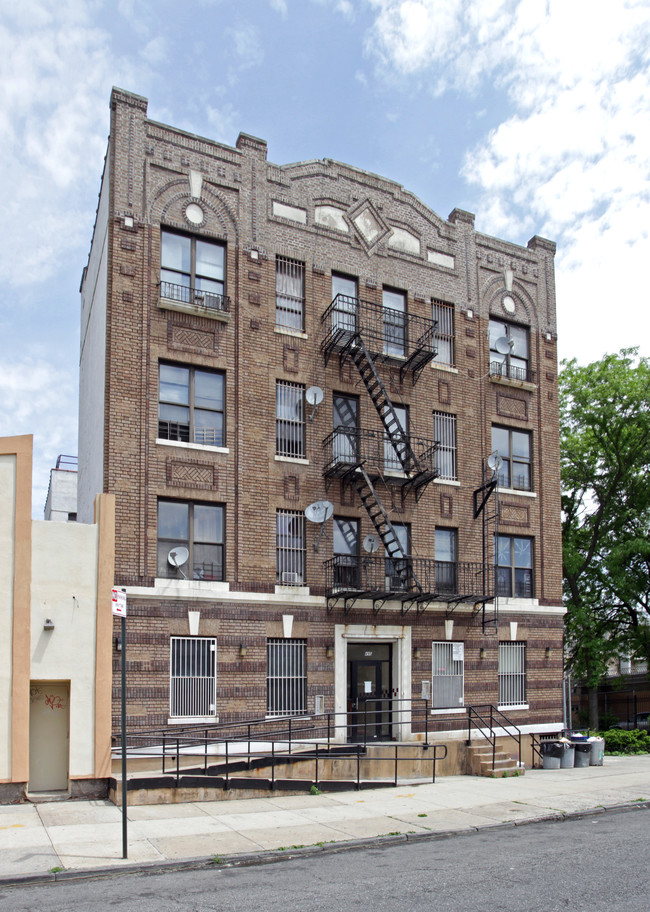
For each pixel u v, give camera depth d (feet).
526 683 81.41
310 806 51.19
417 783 62.03
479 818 47.85
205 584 64.39
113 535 57.06
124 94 68.13
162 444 65.31
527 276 90.68
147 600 61.87
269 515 69.05
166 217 68.64
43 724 54.39
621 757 86.69
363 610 72.08
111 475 62.49
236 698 64.34
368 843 41.52
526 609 82.64
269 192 74.49
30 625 53.21
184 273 69.21
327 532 71.77
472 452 82.43
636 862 37.27
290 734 63.00
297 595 68.69
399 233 82.17
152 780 51.44
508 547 83.76
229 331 70.08
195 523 66.23
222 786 53.42
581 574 115.55
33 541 54.34
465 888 32.65
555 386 90.43
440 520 78.74
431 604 76.07
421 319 81.25
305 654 68.74
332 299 76.54
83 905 30.58
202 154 71.31
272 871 36.11
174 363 67.56
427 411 80.33
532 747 76.02
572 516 120.57
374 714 72.49
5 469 53.83
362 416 76.13
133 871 36.01
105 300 67.10
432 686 74.95
